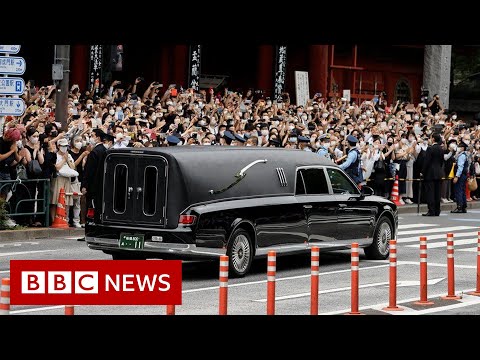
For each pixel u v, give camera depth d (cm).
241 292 1591
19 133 2239
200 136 2698
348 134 3136
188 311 1412
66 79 2475
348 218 1925
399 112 3928
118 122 2644
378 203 1997
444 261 2009
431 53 5244
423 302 1497
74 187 2341
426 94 4609
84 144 2386
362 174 2727
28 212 2298
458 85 5691
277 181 1808
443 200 3469
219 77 4841
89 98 2991
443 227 2733
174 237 1670
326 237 1883
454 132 3419
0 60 2292
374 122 3569
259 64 4594
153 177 1692
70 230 2327
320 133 3039
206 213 1684
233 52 4944
